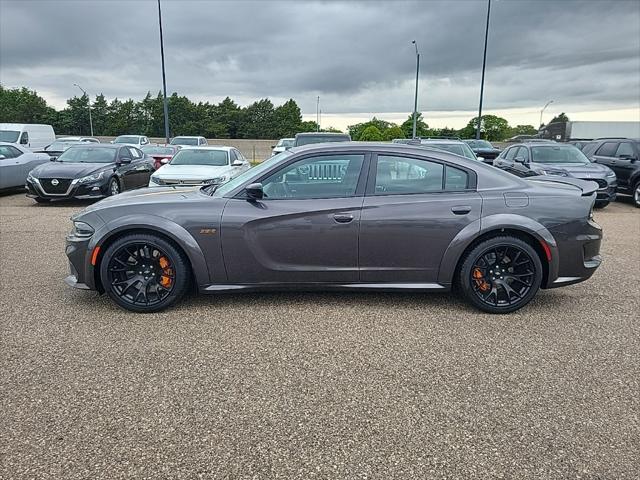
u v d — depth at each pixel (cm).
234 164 1116
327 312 416
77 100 7800
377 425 256
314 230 403
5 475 216
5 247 654
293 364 323
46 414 263
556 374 312
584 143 1466
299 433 249
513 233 412
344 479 217
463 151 1202
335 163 416
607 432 252
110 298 448
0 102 7850
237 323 391
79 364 320
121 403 274
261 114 8050
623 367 323
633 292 482
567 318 410
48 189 1042
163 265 409
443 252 408
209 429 252
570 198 414
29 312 412
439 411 270
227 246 403
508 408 273
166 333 371
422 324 392
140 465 224
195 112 7725
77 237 409
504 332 379
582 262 418
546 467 225
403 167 417
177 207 406
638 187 1156
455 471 222
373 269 412
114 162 1158
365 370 315
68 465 223
